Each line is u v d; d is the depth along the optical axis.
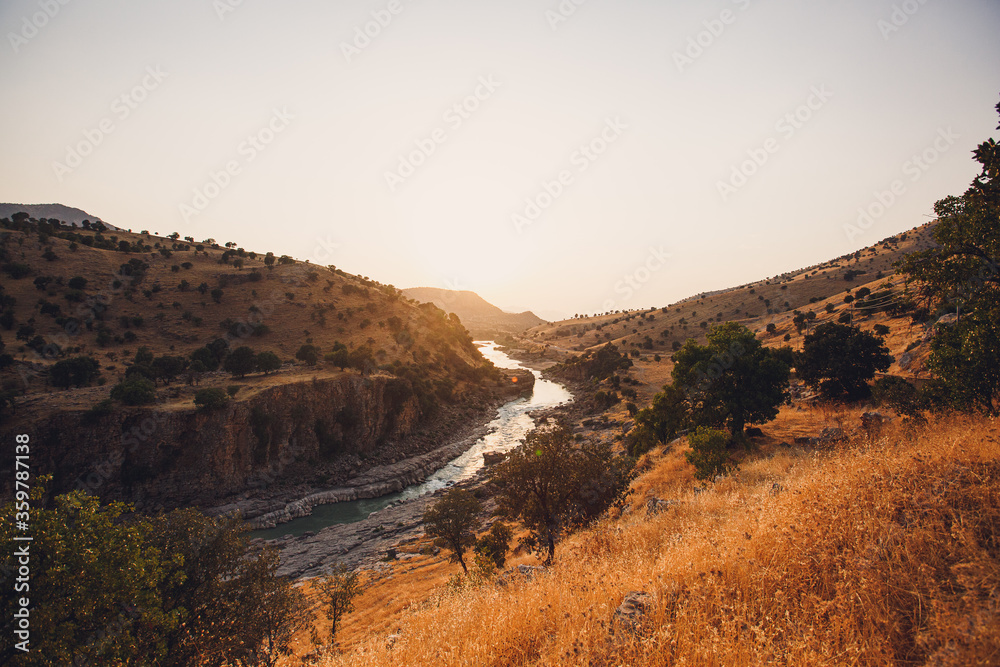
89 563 9.09
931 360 13.02
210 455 55.03
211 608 13.81
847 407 29.86
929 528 3.99
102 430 52.09
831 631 3.37
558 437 19.56
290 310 103.94
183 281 100.25
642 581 5.12
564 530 18.95
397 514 51.75
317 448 65.00
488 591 7.49
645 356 139.12
